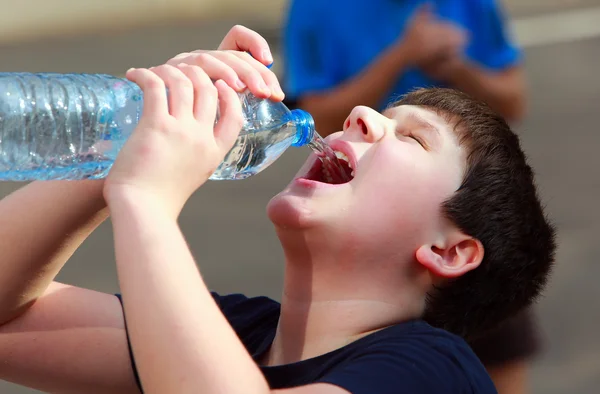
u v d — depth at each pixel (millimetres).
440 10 9695
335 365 5309
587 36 31672
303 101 9641
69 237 5734
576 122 21797
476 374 5160
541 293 6578
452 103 6113
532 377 10656
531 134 20719
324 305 5668
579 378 10766
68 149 5461
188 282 4535
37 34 34188
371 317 5629
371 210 5617
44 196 5742
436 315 5777
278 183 18078
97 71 28828
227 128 4883
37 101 5418
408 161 5711
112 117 5480
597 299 12727
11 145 5395
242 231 15750
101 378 5934
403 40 9359
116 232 4559
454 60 9469
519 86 10000
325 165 6102
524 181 6102
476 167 5836
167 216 4633
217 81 5008
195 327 4457
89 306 6059
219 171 5820
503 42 9898
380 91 9477
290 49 9836
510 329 8180
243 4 38562
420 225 5684
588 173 18062
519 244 5953
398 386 4875
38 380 5977
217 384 4402
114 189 4629
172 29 35281
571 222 15594
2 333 5875
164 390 4395
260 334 6141
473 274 5855
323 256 5660
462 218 5734
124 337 5969
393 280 5695
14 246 5711
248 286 13664
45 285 5902
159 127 4688
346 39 9531
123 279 4516
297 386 5336
